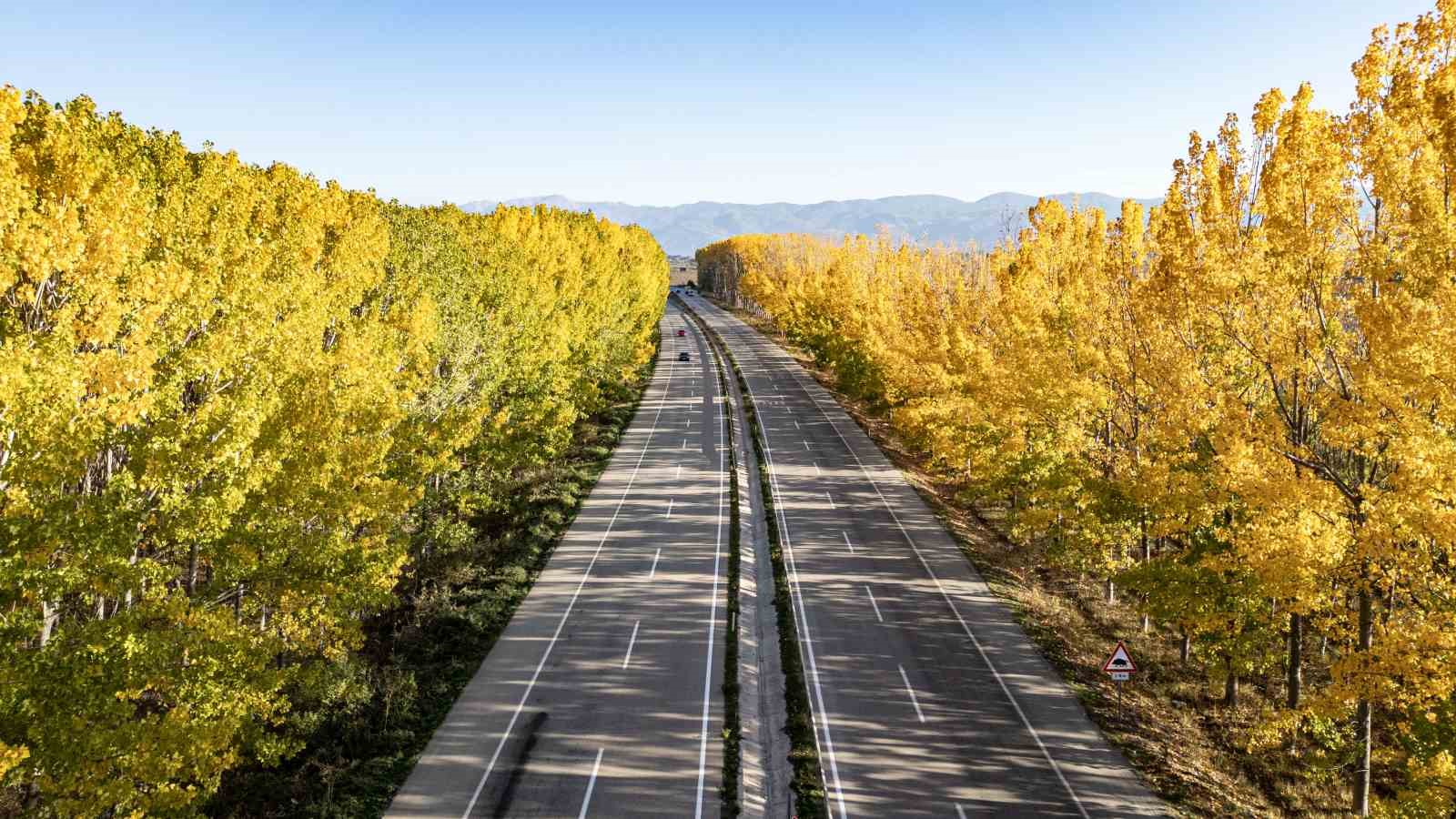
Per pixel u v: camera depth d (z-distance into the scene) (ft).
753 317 579.89
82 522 45.80
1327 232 63.46
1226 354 79.66
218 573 63.31
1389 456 58.29
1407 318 55.31
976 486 145.89
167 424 53.42
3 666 42.83
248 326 69.21
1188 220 79.15
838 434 220.23
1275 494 61.62
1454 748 53.01
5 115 51.29
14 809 55.36
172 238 73.56
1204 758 75.00
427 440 108.27
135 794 48.44
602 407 228.02
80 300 51.93
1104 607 110.73
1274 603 73.72
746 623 103.86
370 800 67.10
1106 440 113.39
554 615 104.88
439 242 146.61
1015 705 83.10
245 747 69.77
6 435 43.24
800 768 71.61
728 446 204.64
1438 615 54.70
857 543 133.08
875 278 255.70
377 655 94.58
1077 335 108.37
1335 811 68.03
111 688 46.42
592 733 77.71
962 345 142.61
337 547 70.85
